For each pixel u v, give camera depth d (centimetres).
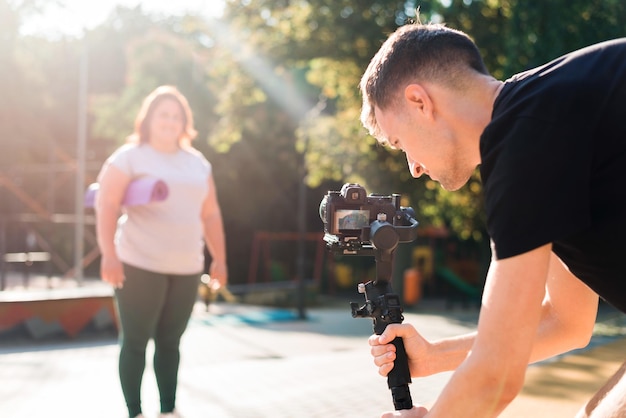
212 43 2134
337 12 1576
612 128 146
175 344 404
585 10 1019
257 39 1717
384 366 196
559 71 152
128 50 2539
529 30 1051
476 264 2205
